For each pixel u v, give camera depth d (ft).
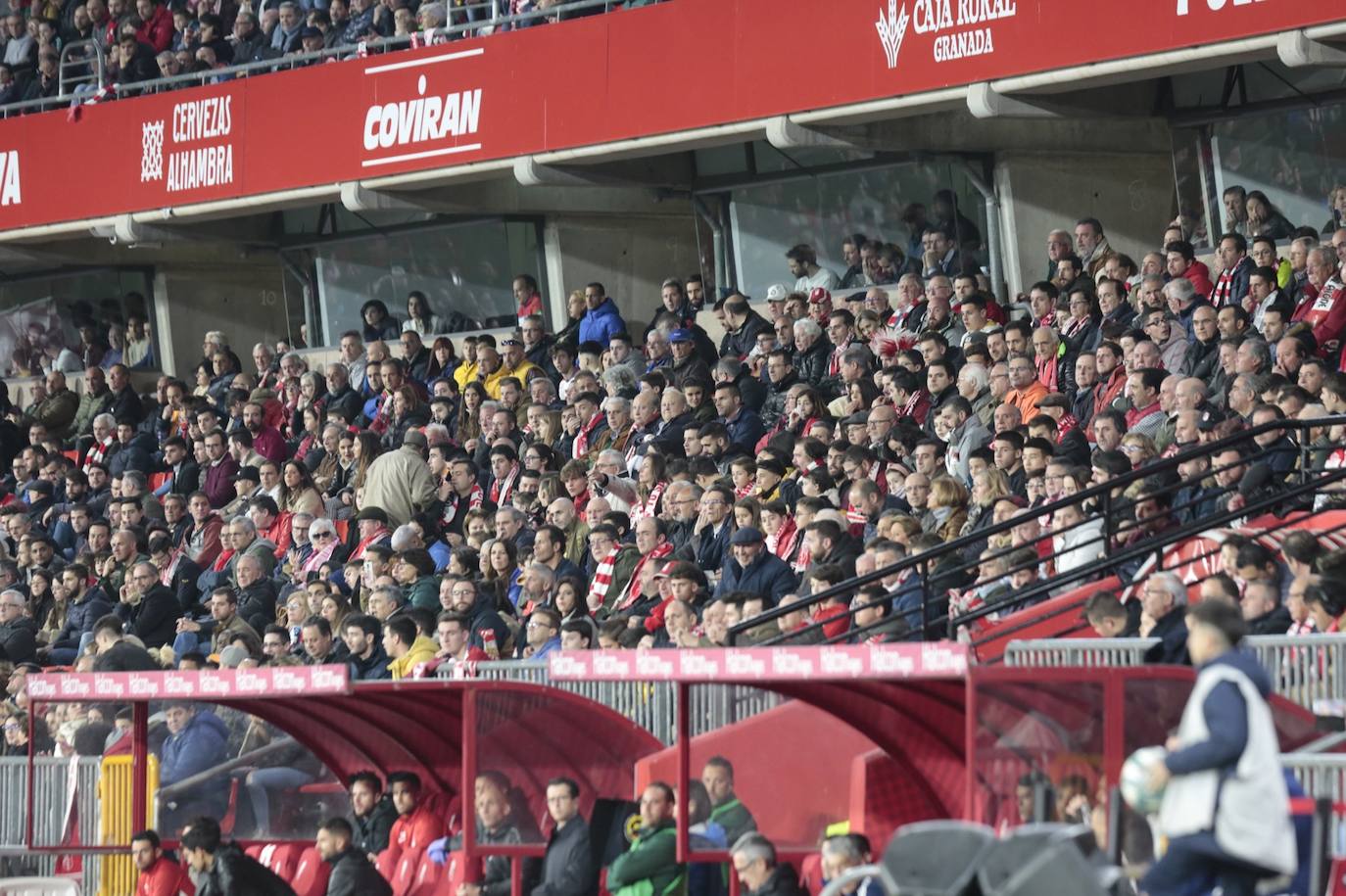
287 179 250.78
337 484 221.87
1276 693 93.86
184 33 284.00
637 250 258.98
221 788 117.80
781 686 90.68
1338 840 83.46
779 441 180.45
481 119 232.12
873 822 94.84
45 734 120.98
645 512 177.37
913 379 179.32
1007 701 81.66
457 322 266.77
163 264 295.28
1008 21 189.47
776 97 207.00
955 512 146.00
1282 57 172.24
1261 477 124.88
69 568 202.39
